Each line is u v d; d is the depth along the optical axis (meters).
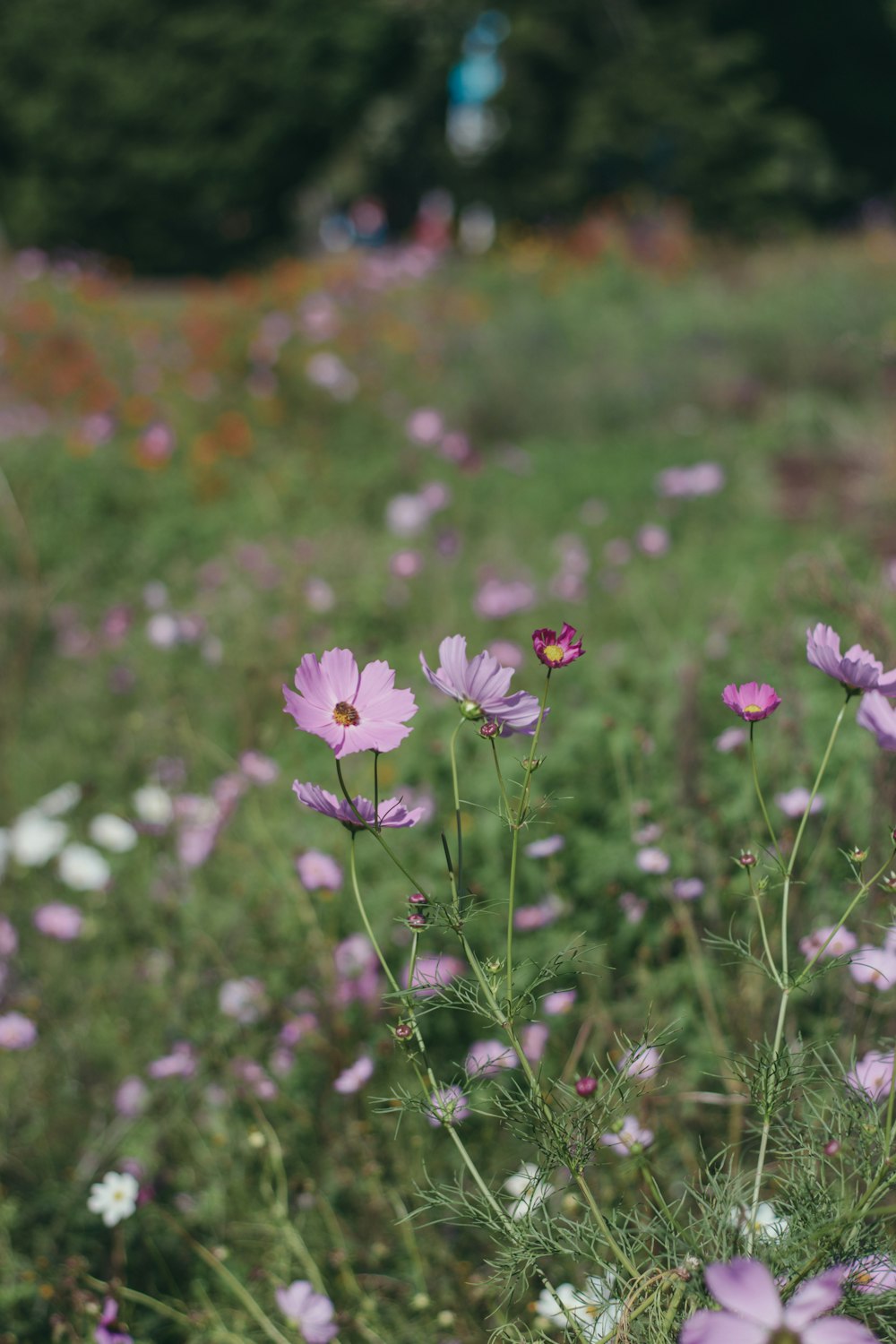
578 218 24.23
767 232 21.91
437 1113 1.40
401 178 27.83
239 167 26.09
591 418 8.42
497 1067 1.66
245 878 2.81
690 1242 1.37
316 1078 2.28
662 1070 1.99
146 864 3.17
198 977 2.55
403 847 2.59
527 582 4.73
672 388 8.73
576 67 23.64
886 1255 1.29
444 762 2.78
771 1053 1.39
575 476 6.79
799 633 2.93
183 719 3.55
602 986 2.16
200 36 25.27
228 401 7.88
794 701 2.52
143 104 25.41
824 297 10.81
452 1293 1.81
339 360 8.45
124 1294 1.84
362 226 14.98
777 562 4.81
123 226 26.20
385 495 6.58
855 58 24.69
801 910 1.99
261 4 25.62
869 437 7.00
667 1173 1.83
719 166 22.78
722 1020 2.06
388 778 2.88
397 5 25.62
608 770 2.65
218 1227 2.07
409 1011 1.39
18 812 3.80
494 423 8.33
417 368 8.98
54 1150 2.35
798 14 24.02
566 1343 1.41
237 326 8.98
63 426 7.46
